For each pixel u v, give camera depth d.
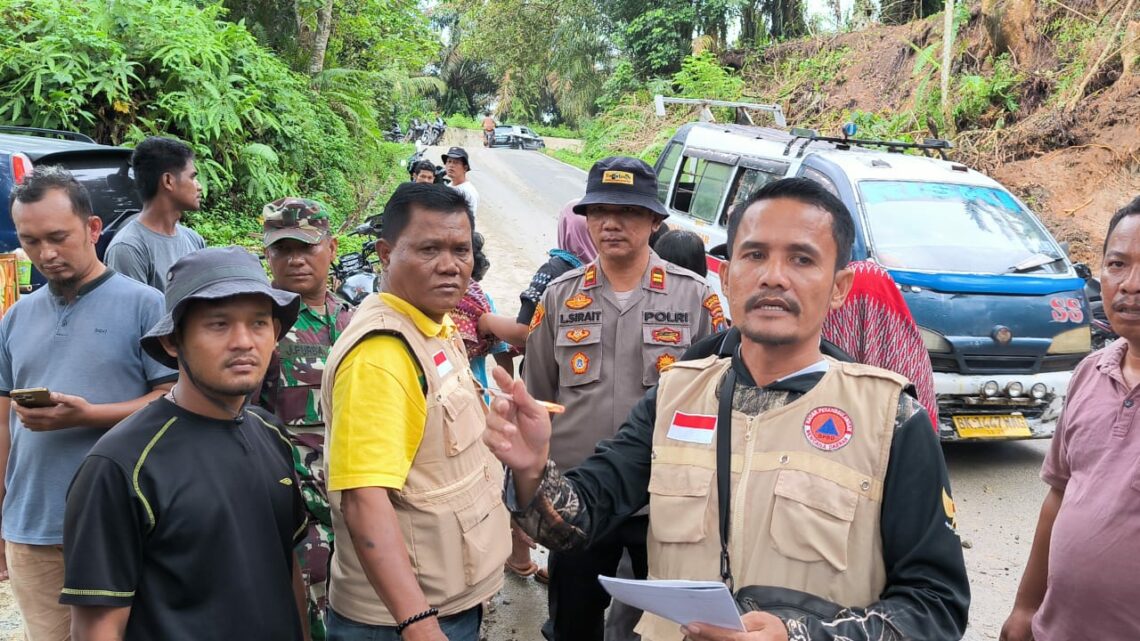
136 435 1.91
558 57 34.12
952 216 6.28
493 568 2.38
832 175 6.61
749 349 1.78
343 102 16.69
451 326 2.52
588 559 2.91
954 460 6.05
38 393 2.49
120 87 10.26
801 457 1.66
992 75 14.29
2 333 2.91
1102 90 12.24
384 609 2.27
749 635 1.46
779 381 1.74
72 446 2.71
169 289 1.98
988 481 5.64
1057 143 12.10
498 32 37.88
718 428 1.75
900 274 5.67
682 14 26.05
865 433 1.64
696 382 1.83
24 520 2.72
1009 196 6.60
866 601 1.62
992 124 13.40
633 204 3.02
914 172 6.68
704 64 22.92
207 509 1.93
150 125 10.36
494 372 1.70
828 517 1.61
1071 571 2.06
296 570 2.29
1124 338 2.16
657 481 1.78
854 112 17.36
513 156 29.70
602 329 3.13
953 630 1.58
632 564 3.03
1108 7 12.78
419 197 2.27
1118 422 2.07
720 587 1.37
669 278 3.19
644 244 3.16
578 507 1.78
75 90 9.55
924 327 5.49
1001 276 5.78
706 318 3.17
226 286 1.93
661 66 26.69
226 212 11.37
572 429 3.15
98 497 1.83
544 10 36.44
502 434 1.69
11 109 9.50
